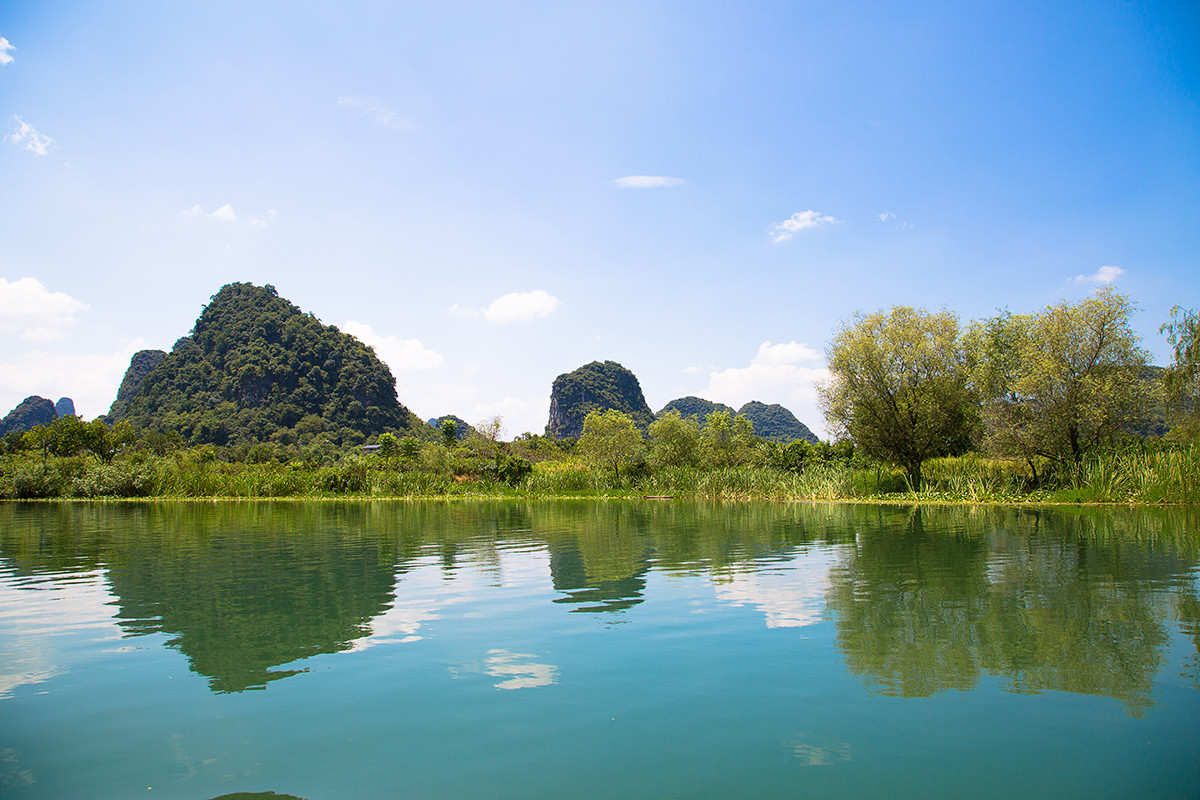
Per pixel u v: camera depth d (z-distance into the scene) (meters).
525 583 10.64
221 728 4.96
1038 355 30.47
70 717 5.20
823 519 22.27
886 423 35.28
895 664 6.25
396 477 49.22
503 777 4.18
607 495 43.53
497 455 65.38
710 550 14.47
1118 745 4.53
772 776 4.15
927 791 3.95
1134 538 15.30
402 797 3.95
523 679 5.96
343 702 5.45
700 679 5.91
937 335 34.66
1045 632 7.22
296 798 3.94
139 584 10.98
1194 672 5.92
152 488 50.53
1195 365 27.77
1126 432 30.00
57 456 65.75
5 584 11.09
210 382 170.88
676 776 4.16
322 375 176.12
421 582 10.86
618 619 8.08
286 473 51.81
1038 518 20.89
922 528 18.45
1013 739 4.64
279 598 9.63
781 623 7.78
